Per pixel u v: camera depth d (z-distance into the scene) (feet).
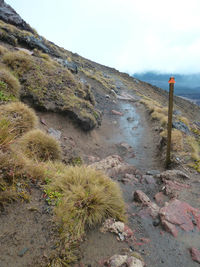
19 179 9.15
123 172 19.34
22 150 12.79
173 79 18.70
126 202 12.99
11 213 7.61
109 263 7.06
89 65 110.52
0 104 17.74
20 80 25.26
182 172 17.51
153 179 17.10
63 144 20.98
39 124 21.48
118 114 50.70
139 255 7.72
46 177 10.27
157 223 10.27
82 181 10.52
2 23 44.45
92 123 30.55
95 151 26.71
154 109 49.21
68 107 26.50
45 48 50.21
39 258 6.44
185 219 10.43
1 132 10.41
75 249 7.38
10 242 6.60
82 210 8.65
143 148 30.63
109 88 73.20
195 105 190.49
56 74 31.81
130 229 9.36
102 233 8.61
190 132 34.01
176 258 8.05
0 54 28.40
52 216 7.97
